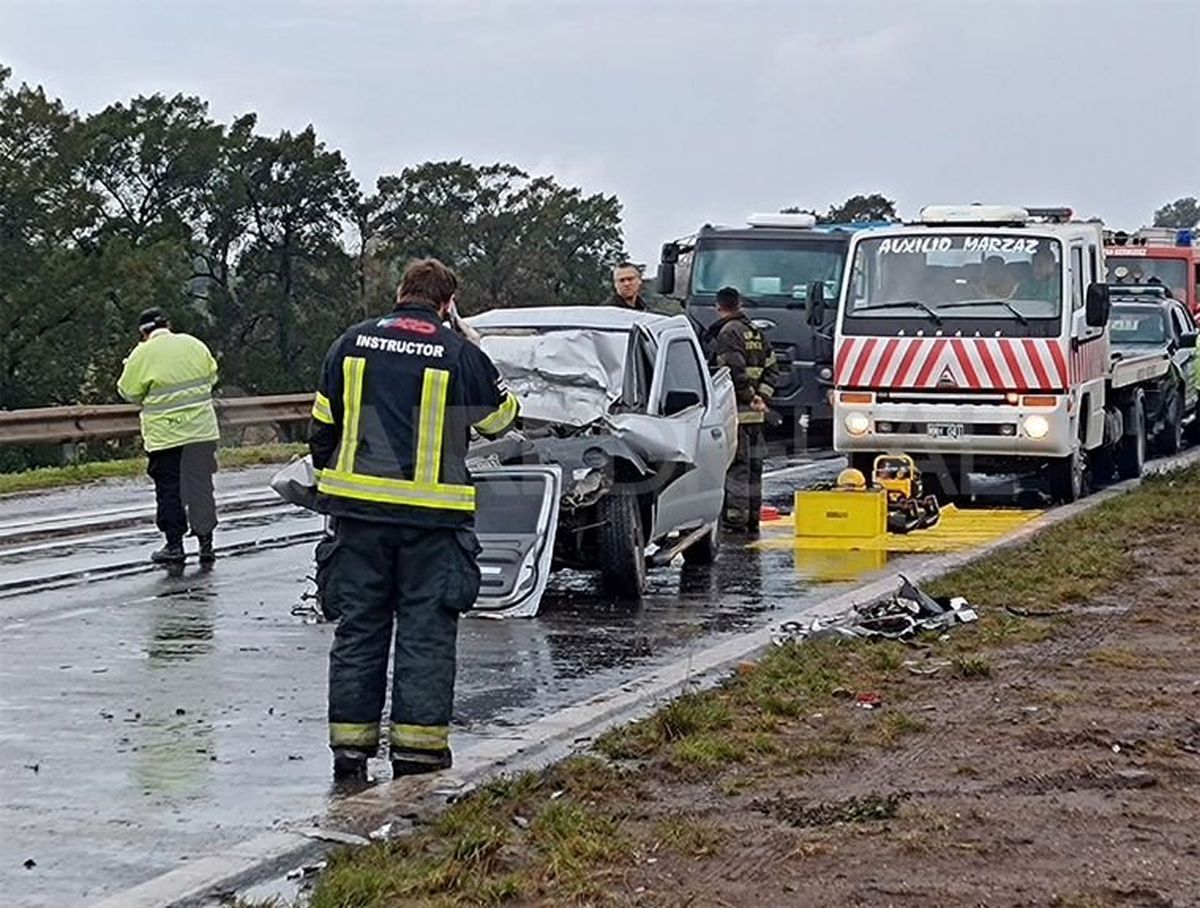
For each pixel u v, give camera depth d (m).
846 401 19.14
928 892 6.15
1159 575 13.43
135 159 70.94
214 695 9.87
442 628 8.13
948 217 19.70
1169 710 8.85
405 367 8.12
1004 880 6.26
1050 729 8.45
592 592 13.45
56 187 66.19
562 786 7.64
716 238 27.92
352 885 6.28
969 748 8.16
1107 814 7.04
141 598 13.26
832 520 16.34
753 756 8.12
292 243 72.56
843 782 7.64
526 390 13.17
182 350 15.14
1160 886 6.17
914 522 16.75
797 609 12.66
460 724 9.15
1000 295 18.83
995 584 12.88
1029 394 18.62
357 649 8.14
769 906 6.06
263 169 71.75
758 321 27.22
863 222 29.00
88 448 33.34
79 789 7.93
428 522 8.05
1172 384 26.53
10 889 6.57
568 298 70.69
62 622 12.19
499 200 70.81
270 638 11.58
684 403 14.03
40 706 9.59
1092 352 19.88
